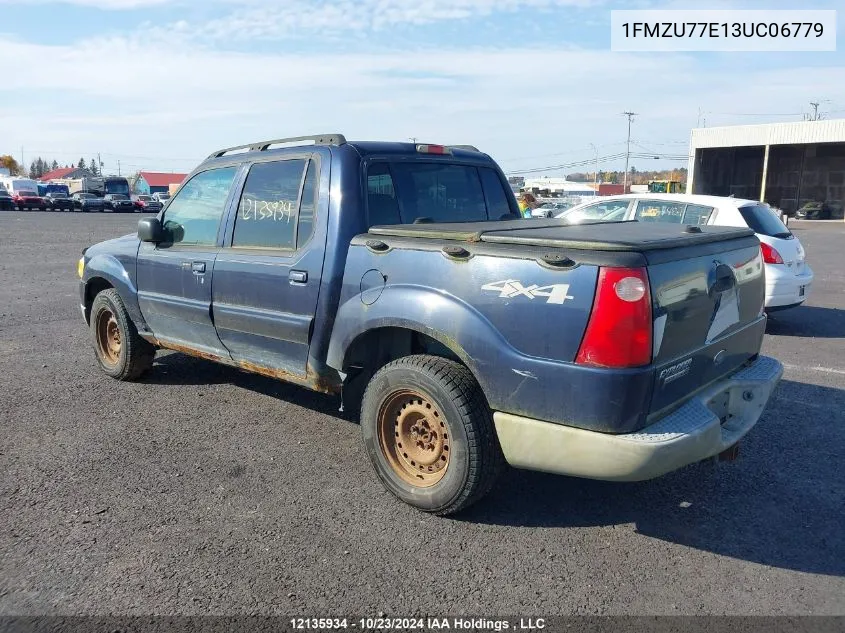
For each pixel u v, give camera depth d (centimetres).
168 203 552
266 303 452
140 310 570
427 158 477
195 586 310
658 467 312
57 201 5406
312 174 436
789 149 4953
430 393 361
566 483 423
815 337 847
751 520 377
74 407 550
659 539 357
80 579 315
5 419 521
